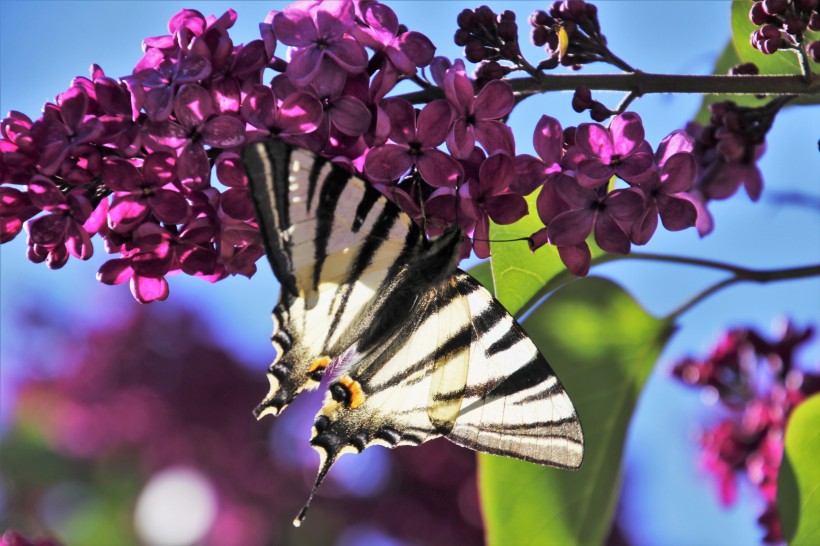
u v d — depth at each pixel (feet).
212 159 2.60
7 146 2.59
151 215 2.60
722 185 2.84
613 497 2.81
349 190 2.58
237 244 2.60
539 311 2.82
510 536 2.81
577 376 2.82
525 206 2.60
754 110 2.73
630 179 2.60
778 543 2.98
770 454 3.01
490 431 2.64
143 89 2.57
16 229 2.60
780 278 2.76
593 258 2.78
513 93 2.61
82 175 2.58
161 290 2.64
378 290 2.64
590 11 2.67
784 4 2.65
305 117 2.57
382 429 2.66
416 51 2.60
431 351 2.66
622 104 2.64
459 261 2.62
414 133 2.59
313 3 2.59
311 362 2.64
